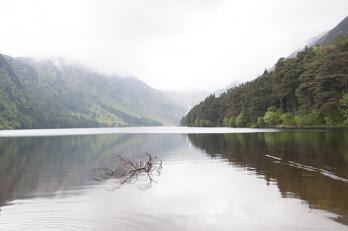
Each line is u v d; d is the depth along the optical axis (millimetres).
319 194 24141
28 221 20281
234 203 22938
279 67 141875
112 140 97188
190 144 71438
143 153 56969
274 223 18750
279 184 27938
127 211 21891
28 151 63750
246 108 160875
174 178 32531
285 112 135500
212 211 21469
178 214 21047
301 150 49188
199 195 25578
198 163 41781
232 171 35125
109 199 25031
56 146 75625
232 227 18531
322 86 107562
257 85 161250
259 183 28703
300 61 134625
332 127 104688
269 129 117125
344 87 106938
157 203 23656
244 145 61906
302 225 18203
